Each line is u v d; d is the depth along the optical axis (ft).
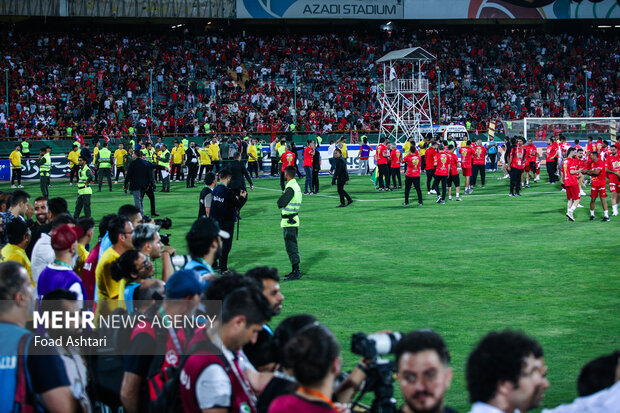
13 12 151.02
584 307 31.68
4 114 136.05
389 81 141.38
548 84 176.45
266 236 55.06
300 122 153.07
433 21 191.62
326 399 10.61
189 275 13.93
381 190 93.15
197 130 142.41
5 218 29.68
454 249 47.52
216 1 164.14
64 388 11.91
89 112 144.25
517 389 9.99
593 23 193.47
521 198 80.12
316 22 188.96
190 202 80.94
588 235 52.37
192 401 12.04
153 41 173.17
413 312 31.32
